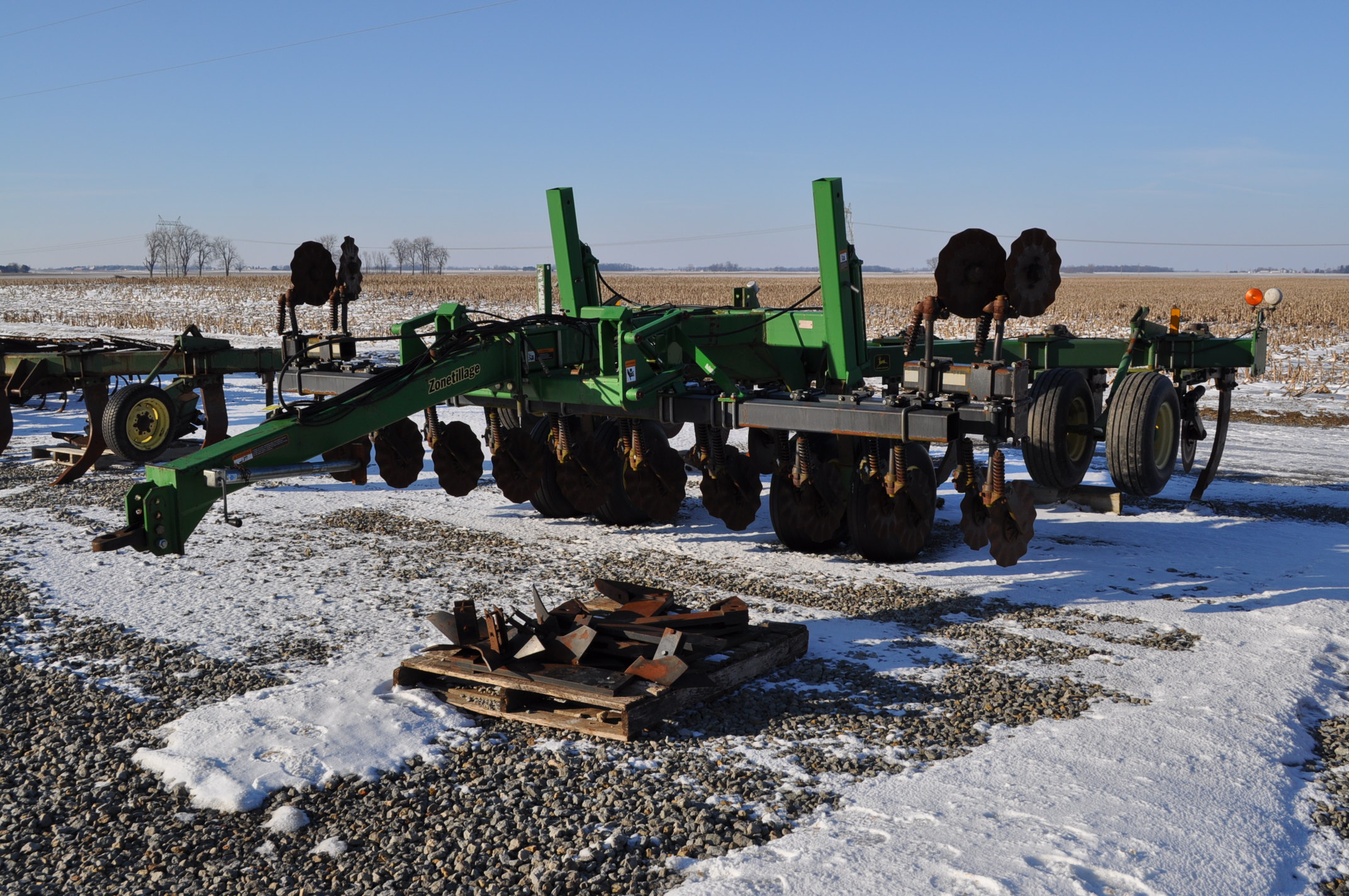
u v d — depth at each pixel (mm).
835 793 4492
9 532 9625
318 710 5363
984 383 6793
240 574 8195
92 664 6164
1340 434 16672
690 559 8914
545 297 9867
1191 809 4324
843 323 8766
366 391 6961
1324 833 4238
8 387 13195
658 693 5211
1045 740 5043
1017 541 7395
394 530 9906
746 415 7816
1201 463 13844
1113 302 70000
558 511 10500
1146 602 7539
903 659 6270
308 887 3820
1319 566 8570
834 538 9102
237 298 70688
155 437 12938
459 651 5770
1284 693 5707
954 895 3656
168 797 4547
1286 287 110875
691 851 4016
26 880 3908
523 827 4227
